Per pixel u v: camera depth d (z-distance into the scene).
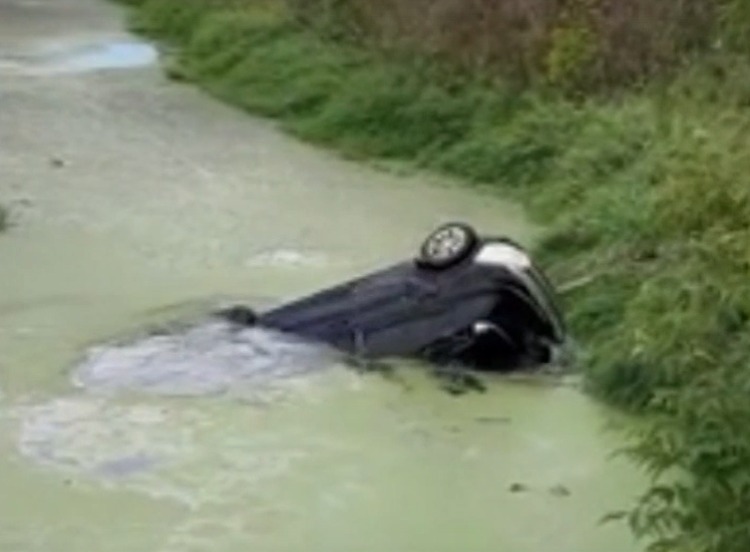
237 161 13.03
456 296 8.20
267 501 6.67
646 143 11.22
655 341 6.82
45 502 6.60
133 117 14.61
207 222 11.03
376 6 15.97
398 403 7.74
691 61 12.57
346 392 7.83
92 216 11.00
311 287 9.59
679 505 5.83
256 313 8.74
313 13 17.11
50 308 8.95
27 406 7.54
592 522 6.55
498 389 7.96
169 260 10.06
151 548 6.23
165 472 6.90
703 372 5.93
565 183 11.40
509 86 13.61
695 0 12.91
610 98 12.94
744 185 8.36
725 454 5.25
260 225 11.04
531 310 8.20
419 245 10.71
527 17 13.98
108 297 9.20
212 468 6.96
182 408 7.57
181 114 14.85
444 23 14.69
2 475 6.81
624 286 8.74
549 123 12.59
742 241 7.23
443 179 12.63
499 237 9.74
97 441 7.18
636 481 6.95
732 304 6.70
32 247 10.16
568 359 8.25
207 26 17.98
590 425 7.56
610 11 13.35
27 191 11.60
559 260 9.84
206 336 8.41
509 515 6.62
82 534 6.34
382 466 7.05
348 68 15.31
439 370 8.10
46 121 14.16
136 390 7.77
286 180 12.46
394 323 8.27
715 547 5.10
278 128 14.41
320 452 7.17
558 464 7.14
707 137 9.76
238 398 7.70
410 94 13.95
